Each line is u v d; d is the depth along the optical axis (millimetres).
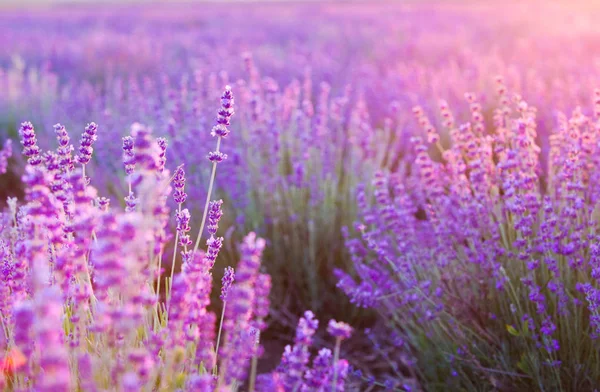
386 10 20625
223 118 1998
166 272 3391
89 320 1933
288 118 4457
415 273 2877
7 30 16344
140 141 1458
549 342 2385
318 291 3586
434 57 9211
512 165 2658
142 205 1554
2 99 7176
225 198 3945
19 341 1250
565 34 9500
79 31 16531
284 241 3691
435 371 2736
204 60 9133
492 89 5465
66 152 2045
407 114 5488
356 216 3727
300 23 16203
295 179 3660
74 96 6598
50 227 1677
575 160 2615
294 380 1530
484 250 2664
